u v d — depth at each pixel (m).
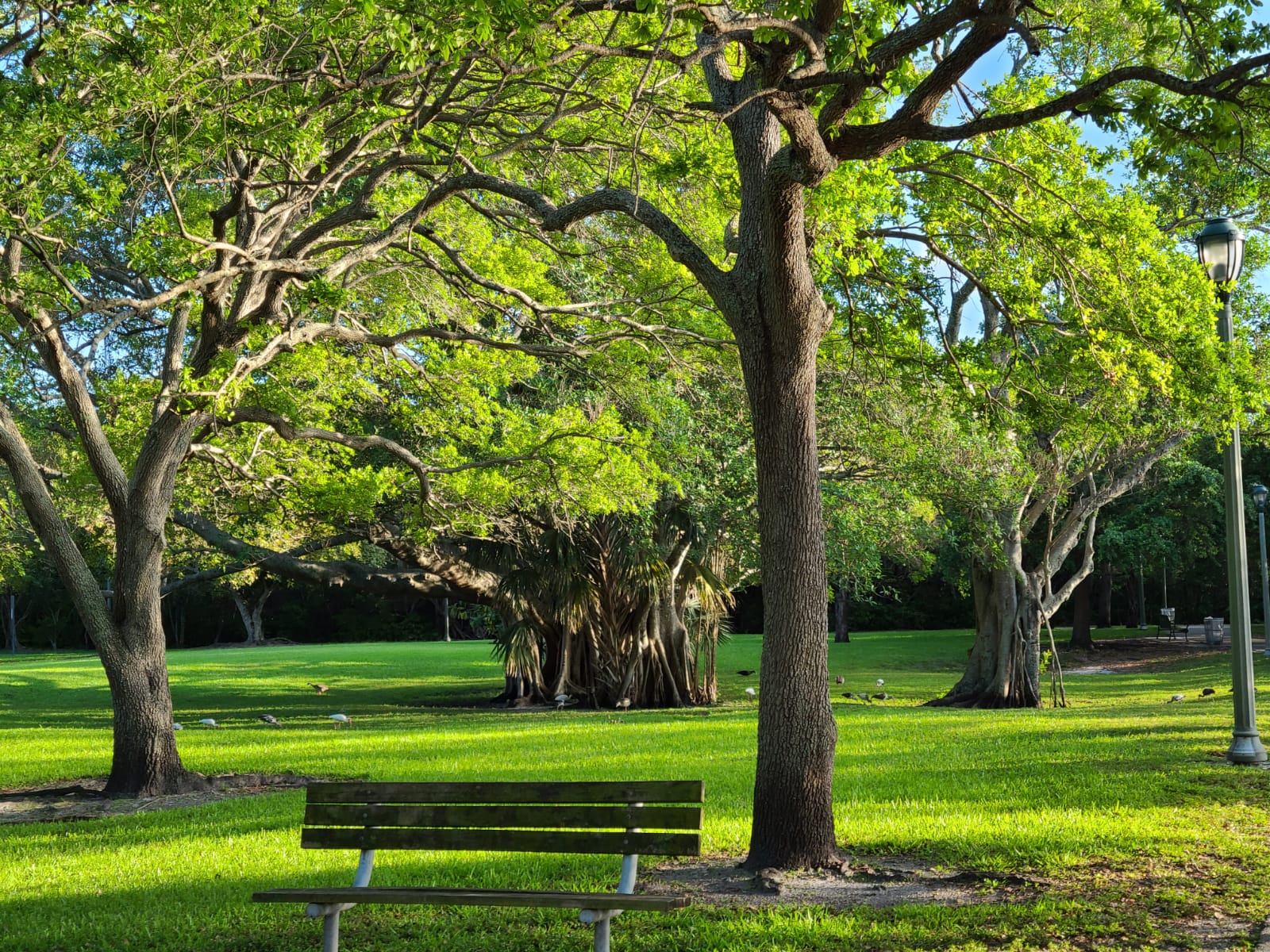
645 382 17.20
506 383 17.97
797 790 7.46
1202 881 6.80
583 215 8.93
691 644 28.09
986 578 26.08
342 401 18.45
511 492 17.38
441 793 5.63
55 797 12.87
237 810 11.08
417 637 73.88
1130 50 10.53
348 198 19.12
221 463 16.48
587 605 27.16
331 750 16.38
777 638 7.58
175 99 10.52
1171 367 10.12
